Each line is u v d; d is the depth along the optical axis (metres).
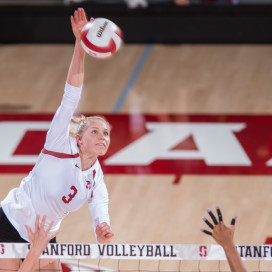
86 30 13.31
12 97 37.19
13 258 15.24
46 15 44.88
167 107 35.62
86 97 36.97
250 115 34.47
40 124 33.41
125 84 39.00
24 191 14.88
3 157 29.75
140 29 44.97
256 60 42.19
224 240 12.35
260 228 23.83
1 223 15.30
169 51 44.00
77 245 15.21
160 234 23.52
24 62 42.44
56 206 14.67
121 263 21.17
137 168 28.92
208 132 32.41
